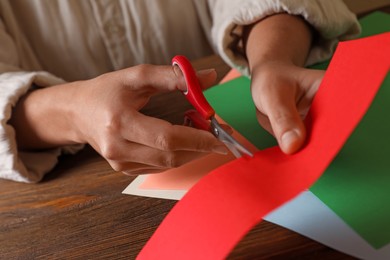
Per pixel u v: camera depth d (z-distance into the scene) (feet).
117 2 2.75
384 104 1.56
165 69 1.36
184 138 1.28
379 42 1.07
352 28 2.08
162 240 1.10
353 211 1.17
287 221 1.20
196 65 2.20
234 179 1.11
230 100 1.83
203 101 1.29
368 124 1.48
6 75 1.95
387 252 1.05
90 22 2.77
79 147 1.81
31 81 1.87
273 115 1.17
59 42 2.78
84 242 1.33
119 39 2.82
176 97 1.95
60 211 1.48
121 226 1.36
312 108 1.16
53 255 1.31
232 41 2.06
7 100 1.73
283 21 1.95
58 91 1.69
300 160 1.06
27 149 1.86
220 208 1.04
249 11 1.99
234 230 0.96
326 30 1.97
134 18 2.79
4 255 1.35
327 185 1.27
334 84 1.11
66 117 1.60
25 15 2.71
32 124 1.77
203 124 1.39
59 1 2.68
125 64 2.90
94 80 1.53
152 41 2.89
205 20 2.92
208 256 0.96
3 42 2.48
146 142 1.31
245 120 1.69
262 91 1.28
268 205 0.97
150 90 1.42
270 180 1.05
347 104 1.03
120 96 1.38
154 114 1.87
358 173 1.29
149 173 1.51
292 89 1.28
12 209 1.55
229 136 1.23
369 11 2.33
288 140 1.09
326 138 1.03
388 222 1.12
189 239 1.03
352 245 1.09
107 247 1.29
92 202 1.49
